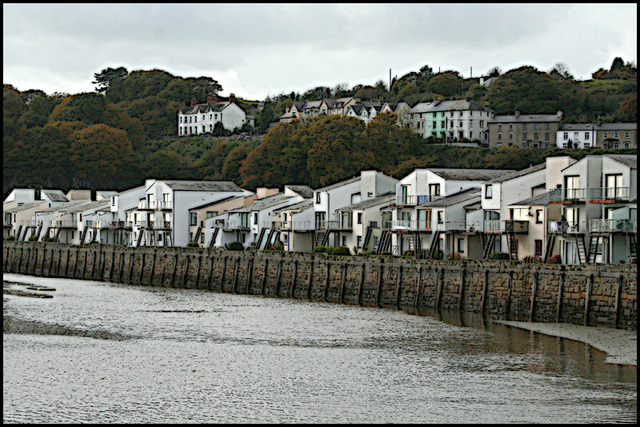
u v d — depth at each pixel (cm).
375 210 13612
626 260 9250
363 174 14625
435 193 13200
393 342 8119
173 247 14325
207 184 17488
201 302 11331
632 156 9888
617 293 8006
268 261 12256
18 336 8562
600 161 9944
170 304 11138
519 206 11069
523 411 5894
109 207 18950
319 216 14612
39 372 7019
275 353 7706
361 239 13600
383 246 13138
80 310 10519
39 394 6384
